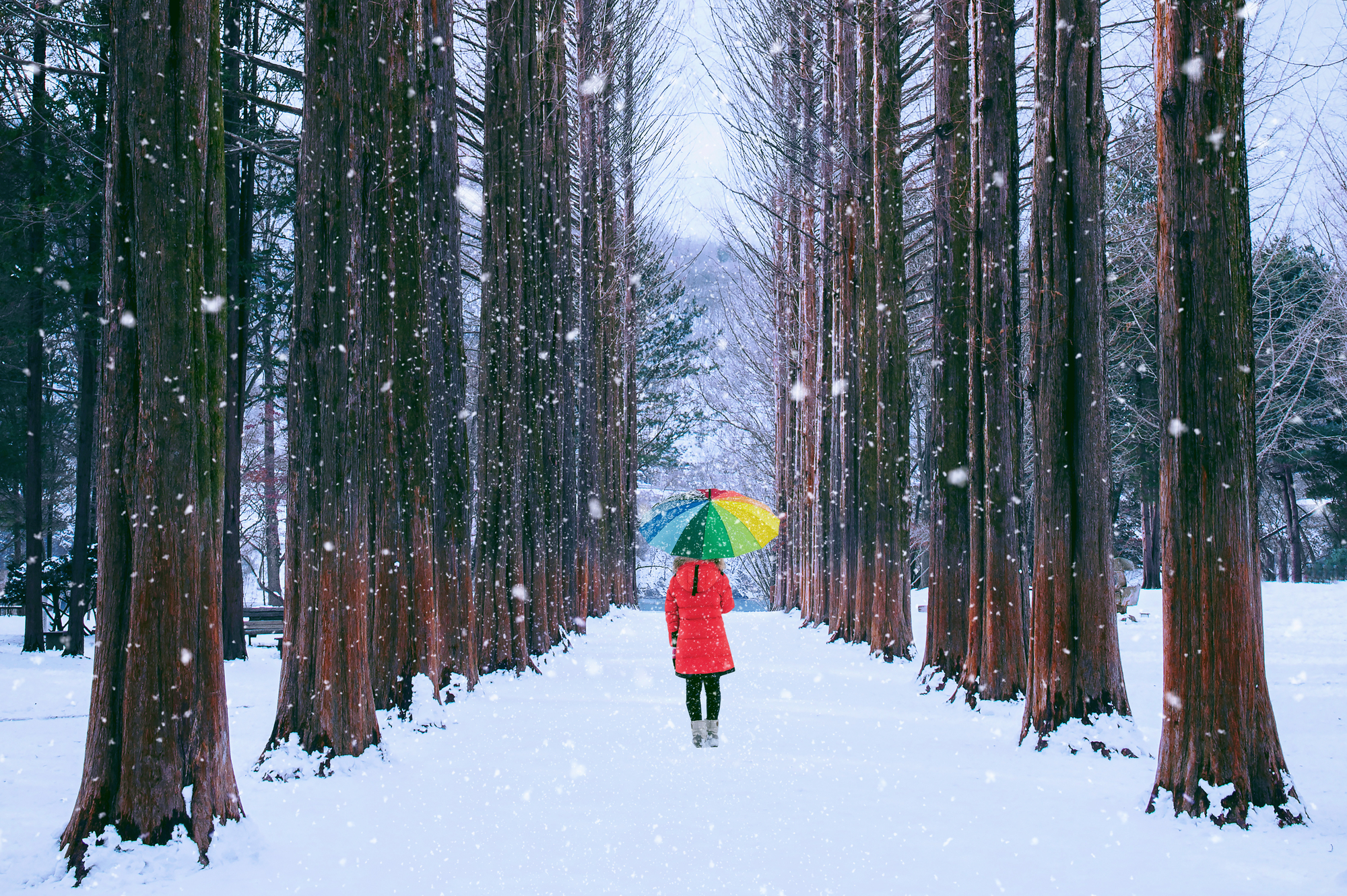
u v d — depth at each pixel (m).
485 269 14.68
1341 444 40.50
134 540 4.89
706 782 6.48
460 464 12.18
